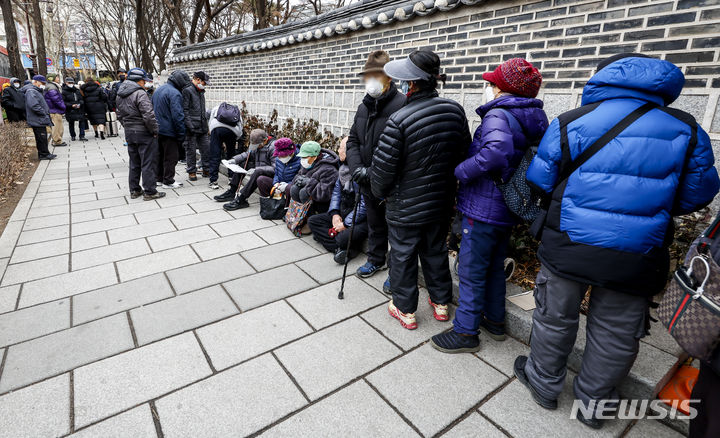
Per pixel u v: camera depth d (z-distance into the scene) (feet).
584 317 7.68
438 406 6.24
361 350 7.55
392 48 14.62
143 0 49.37
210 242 12.61
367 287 9.96
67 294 9.34
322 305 9.09
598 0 8.81
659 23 7.98
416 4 12.97
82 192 18.26
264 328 8.17
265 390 6.48
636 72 4.76
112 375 6.75
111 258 11.31
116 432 5.65
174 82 17.97
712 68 7.43
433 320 8.61
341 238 11.14
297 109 20.90
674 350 6.68
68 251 11.74
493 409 6.21
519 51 10.50
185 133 19.13
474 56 11.68
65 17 84.69
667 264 5.08
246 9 46.06
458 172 6.73
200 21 58.59
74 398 6.24
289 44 20.43
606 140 4.87
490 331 7.98
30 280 9.96
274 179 15.15
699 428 4.26
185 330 8.04
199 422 5.84
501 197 6.68
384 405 6.24
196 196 17.87
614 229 4.84
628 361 5.43
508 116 6.20
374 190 7.59
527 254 9.62
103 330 7.98
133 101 15.56
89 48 100.32
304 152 12.27
